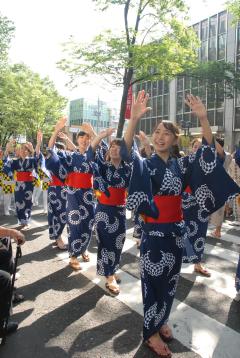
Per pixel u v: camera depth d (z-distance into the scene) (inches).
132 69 609.0
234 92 1032.8
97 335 138.7
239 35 1141.7
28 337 137.6
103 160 173.8
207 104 1246.9
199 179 125.3
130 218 369.7
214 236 287.0
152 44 582.9
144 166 122.0
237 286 166.2
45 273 203.6
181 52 595.5
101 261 179.3
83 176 206.4
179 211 126.9
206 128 123.8
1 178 383.9
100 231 176.6
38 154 255.0
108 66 601.6
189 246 196.4
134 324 146.7
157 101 1455.5
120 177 172.2
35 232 304.2
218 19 1209.4
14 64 1256.8
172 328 143.2
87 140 208.5
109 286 177.3
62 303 165.6
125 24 598.2
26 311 157.9
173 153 143.6
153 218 122.6
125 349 129.6
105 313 156.0
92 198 209.6
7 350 129.3
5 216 381.1
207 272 200.2
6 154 334.6
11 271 147.3
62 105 1294.3
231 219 366.0
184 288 182.2
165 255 124.6
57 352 128.2
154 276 124.9
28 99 1174.3
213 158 123.0
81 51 597.9
